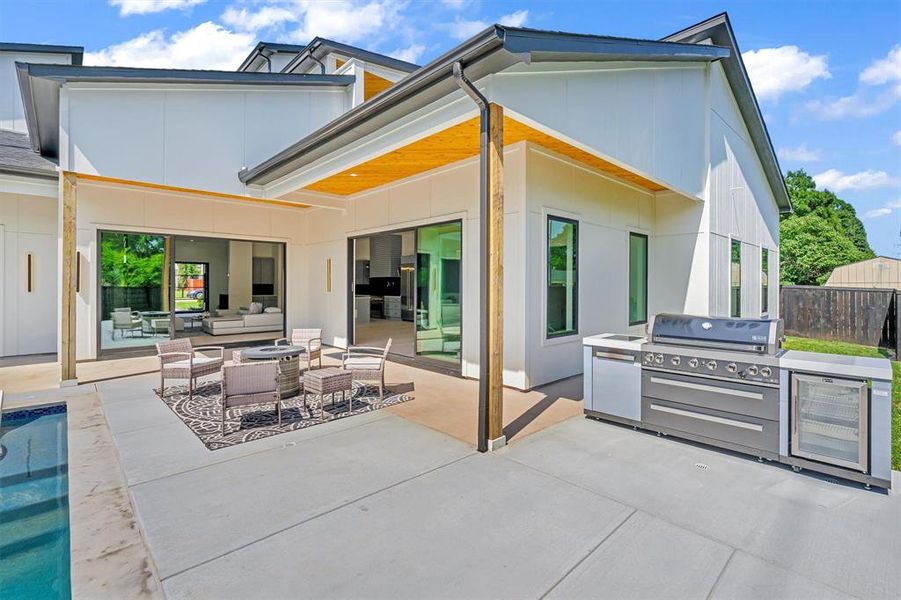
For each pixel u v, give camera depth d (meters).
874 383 3.40
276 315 13.59
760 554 2.66
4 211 9.13
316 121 9.38
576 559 2.62
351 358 6.37
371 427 4.91
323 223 11.09
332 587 2.38
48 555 2.86
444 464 3.93
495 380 4.24
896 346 9.16
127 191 9.25
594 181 7.68
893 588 2.38
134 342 9.43
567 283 7.21
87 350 8.75
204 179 7.82
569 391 6.39
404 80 4.32
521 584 2.41
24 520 3.28
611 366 4.94
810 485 3.53
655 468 3.85
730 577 2.46
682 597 2.32
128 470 3.81
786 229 30.19
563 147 6.53
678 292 8.99
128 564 2.57
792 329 12.53
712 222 8.88
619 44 5.13
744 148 11.04
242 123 8.30
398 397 6.12
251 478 3.65
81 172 6.63
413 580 2.44
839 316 11.63
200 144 7.78
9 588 2.55
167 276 9.88
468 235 7.19
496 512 3.13
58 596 2.49
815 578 2.46
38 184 8.38
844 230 38.84
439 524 2.98
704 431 4.28
